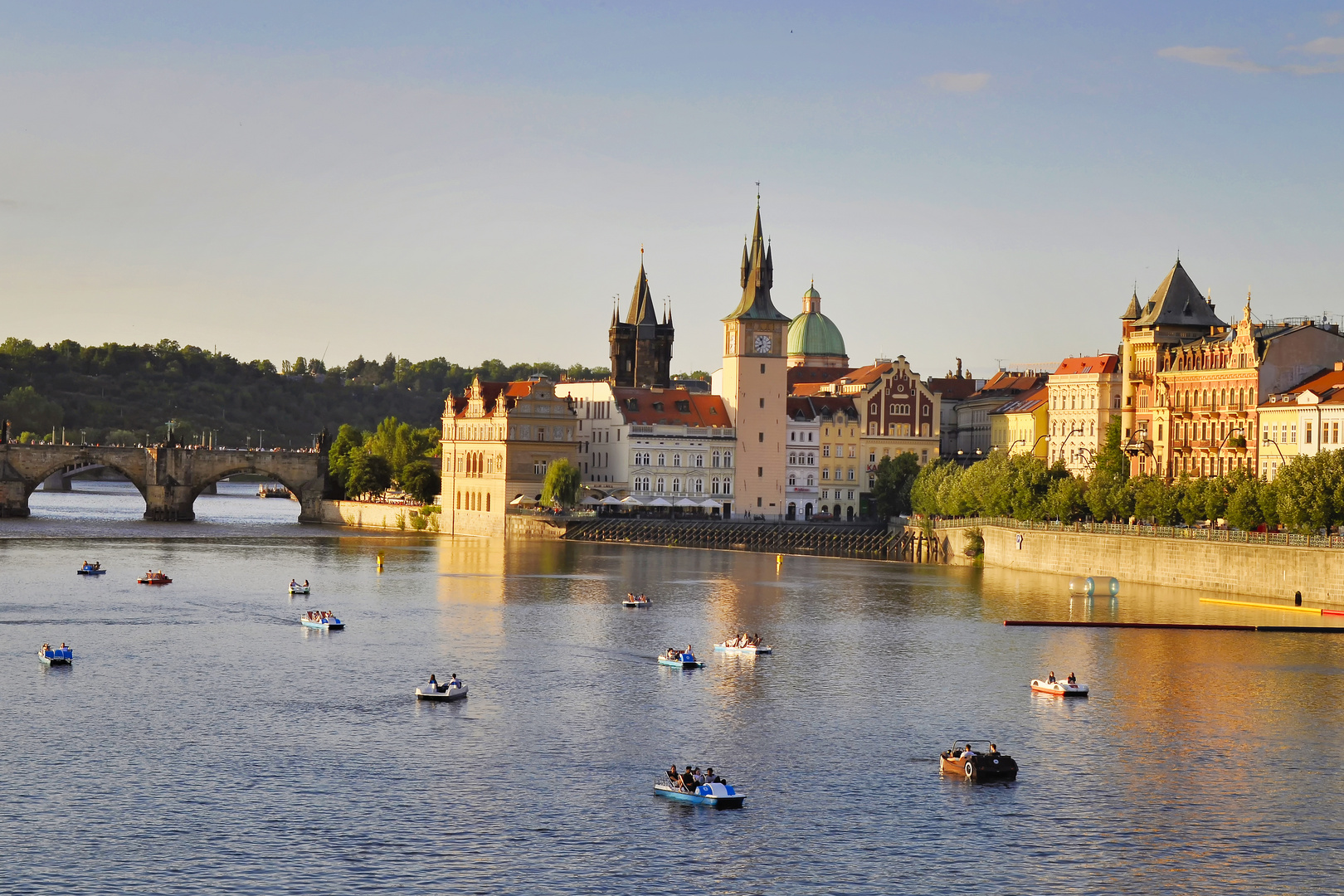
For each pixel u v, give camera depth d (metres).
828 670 170.38
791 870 106.12
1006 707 152.25
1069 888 104.19
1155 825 116.31
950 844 111.50
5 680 157.50
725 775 126.88
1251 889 104.75
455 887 102.19
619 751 133.38
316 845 109.00
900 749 135.62
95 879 102.25
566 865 106.12
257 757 129.12
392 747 133.00
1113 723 146.12
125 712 144.25
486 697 153.38
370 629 196.38
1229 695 158.12
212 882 102.19
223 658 172.88
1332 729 144.25
